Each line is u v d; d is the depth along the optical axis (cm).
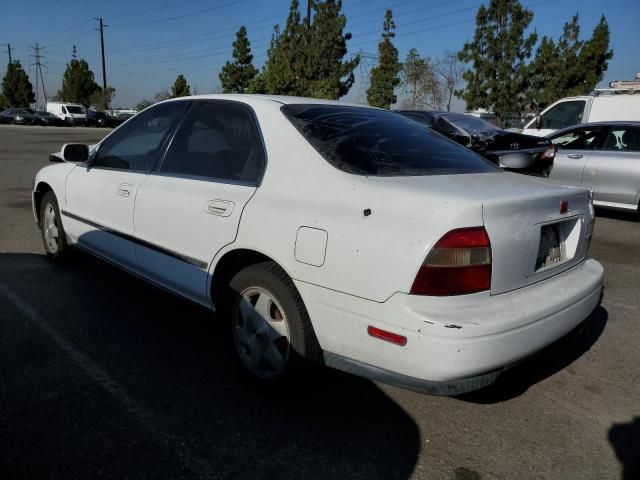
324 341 274
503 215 253
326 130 312
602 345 397
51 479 238
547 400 320
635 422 301
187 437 271
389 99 3309
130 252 394
